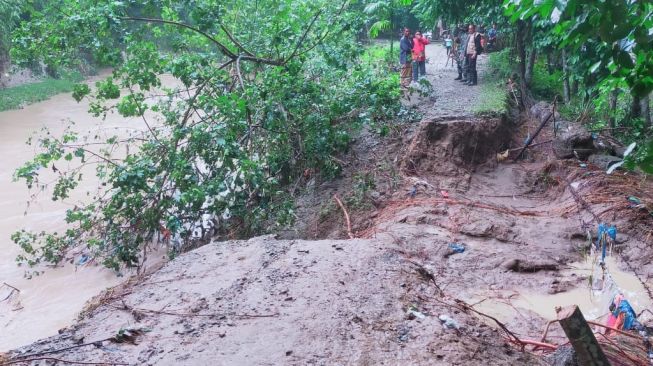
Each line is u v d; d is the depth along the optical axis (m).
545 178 10.41
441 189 9.91
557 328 5.39
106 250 9.91
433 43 29.66
